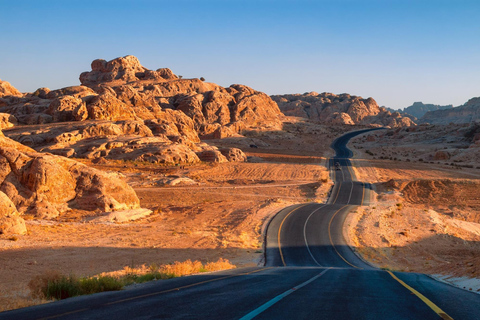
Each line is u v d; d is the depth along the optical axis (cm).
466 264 2016
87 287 1117
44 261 2888
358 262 3747
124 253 3431
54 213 5441
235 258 3578
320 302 845
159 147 12494
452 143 18250
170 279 1399
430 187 8856
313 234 4953
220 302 842
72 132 12731
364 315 714
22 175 5597
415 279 1490
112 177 6338
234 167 12288
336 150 18188
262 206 6781
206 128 19988
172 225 5494
